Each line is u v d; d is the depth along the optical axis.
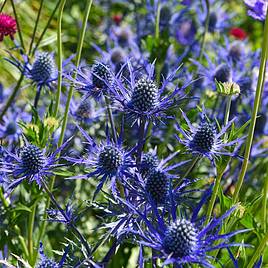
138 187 0.81
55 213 0.84
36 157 0.81
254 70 1.14
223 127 0.83
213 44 1.23
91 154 0.85
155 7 1.27
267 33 0.80
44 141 0.86
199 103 1.06
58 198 1.01
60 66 0.89
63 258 0.78
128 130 0.95
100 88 0.86
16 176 0.84
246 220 0.84
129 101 0.83
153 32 1.27
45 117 0.91
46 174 0.82
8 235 0.87
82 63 1.01
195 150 0.82
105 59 0.95
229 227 0.83
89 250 0.80
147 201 0.80
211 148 0.82
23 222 0.97
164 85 0.83
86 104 0.98
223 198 0.84
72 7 1.52
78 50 0.88
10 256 0.89
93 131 1.00
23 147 0.86
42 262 0.79
